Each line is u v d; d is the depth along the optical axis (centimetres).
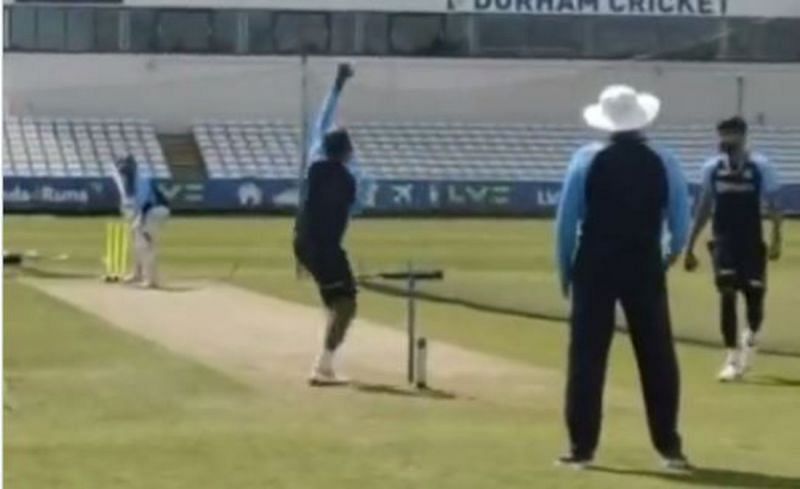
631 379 2461
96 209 9156
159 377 2377
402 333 3150
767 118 10588
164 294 4122
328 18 10206
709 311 3972
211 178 9412
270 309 3678
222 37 10138
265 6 10144
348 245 6775
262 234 7450
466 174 9962
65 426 1895
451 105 10331
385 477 1546
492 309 3862
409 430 1872
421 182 9512
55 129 9831
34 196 9125
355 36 10244
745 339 2616
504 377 2467
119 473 1564
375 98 10281
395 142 10106
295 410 2058
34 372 2425
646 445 1755
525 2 10356
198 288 4356
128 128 9962
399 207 9488
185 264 5519
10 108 9894
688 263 2606
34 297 3903
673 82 10544
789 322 3719
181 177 9581
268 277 4819
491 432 1858
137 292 4191
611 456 1681
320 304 3806
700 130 10475
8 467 1588
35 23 9931
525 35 10388
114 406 2080
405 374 2462
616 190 1580
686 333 3394
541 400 2197
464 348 2930
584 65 10438
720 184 2570
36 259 5634
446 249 6631
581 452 1616
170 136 10019
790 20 10581
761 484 1542
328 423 1934
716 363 2827
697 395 2355
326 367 2342
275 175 9662
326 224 2350
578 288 1600
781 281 5044
